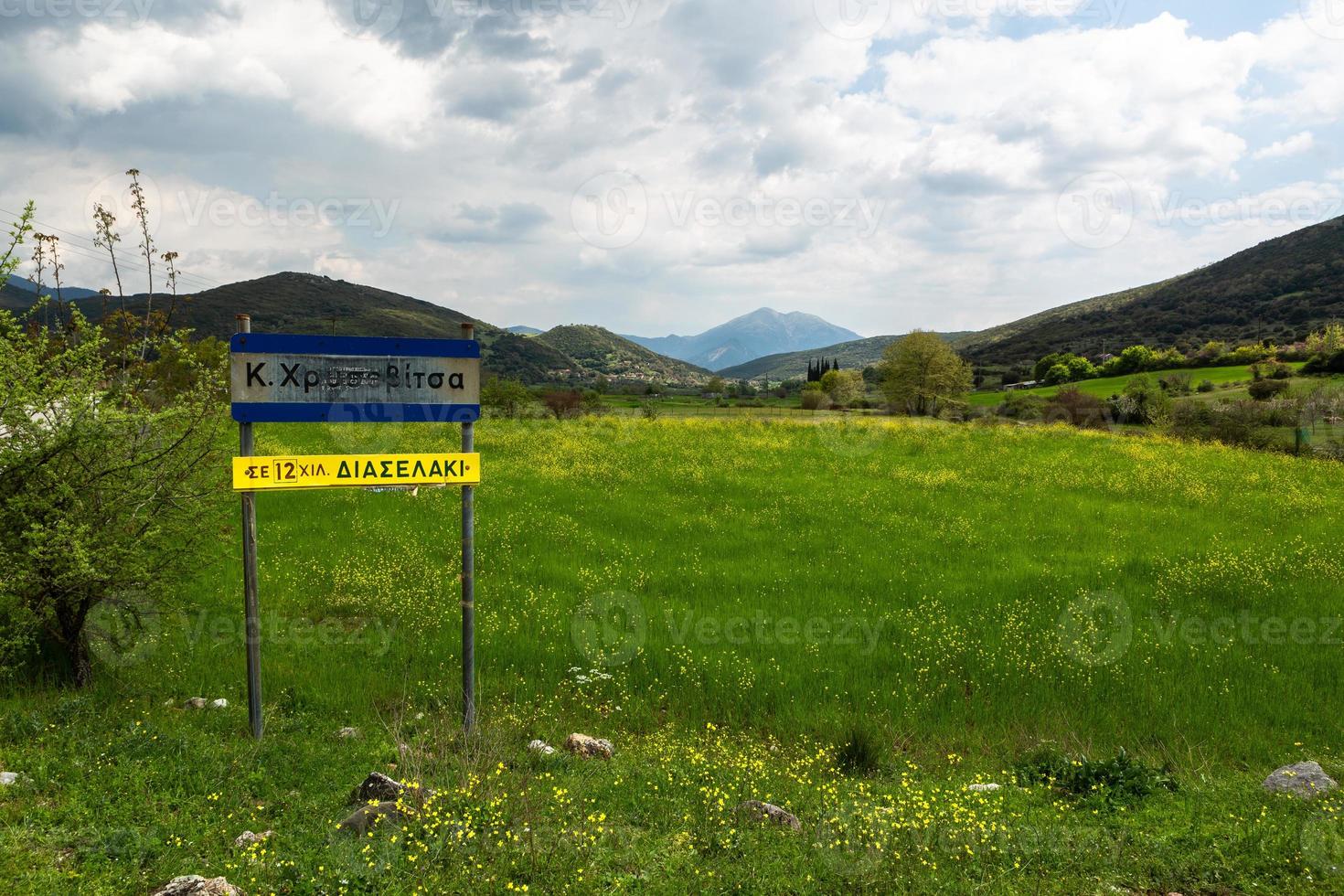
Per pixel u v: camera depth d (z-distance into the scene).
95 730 7.11
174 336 9.18
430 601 13.20
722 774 7.11
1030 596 14.10
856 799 6.58
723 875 4.83
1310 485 27.44
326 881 4.46
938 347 74.31
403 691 9.58
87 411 8.00
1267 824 5.84
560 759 7.34
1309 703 9.81
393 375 7.85
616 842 5.37
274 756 6.95
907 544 18.27
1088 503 23.66
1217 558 16.52
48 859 4.57
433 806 5.43
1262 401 49.84
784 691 10.05
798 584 14.84
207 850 4.98
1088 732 9.12
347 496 21.97
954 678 10.57
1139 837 5.68
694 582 14.84
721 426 48.94
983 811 6.25
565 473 27.92
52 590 8.12
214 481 8.95
